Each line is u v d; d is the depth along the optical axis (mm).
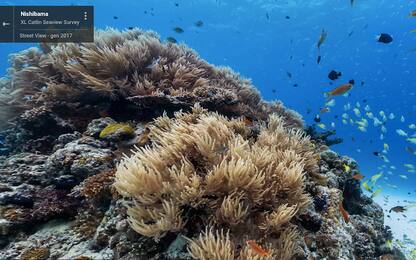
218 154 947
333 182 1456
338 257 991
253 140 1304
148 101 1574
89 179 1096
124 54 1803
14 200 1107
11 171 1275
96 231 960
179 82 1816
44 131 1639
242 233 827
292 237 859
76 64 1702
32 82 1885
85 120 1650
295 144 1266
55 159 1210
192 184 815
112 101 1698
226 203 800
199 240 776
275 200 894
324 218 1108
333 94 1640
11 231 1033
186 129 1074
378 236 1735
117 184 872
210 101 1595
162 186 852
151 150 988
